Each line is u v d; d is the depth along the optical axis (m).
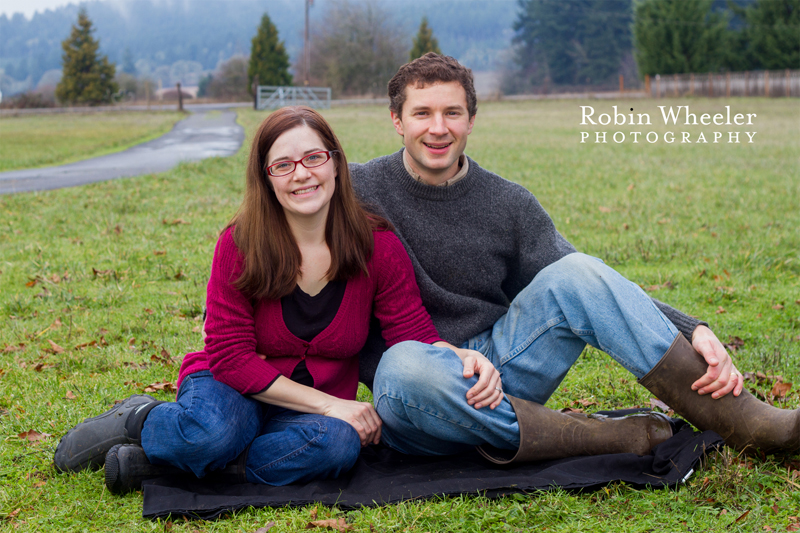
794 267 5.64
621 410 2.73
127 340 4.07
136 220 7.50
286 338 2.39
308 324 2.40
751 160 12.74
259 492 2.28
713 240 6.59
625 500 2.15
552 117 28.25
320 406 2.36
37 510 2.22
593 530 2.02
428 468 2.41
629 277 5.42
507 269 2.75
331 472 2.33
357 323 2.45
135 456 2.29
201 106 44.09
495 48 147.62
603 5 72.00
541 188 9.72
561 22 73.19
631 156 13.66
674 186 9.80
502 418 2.33
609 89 66.19
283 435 2.32
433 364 2.28
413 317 2.48
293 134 2.27
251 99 49.41
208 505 2.15
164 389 3.31
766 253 5.97
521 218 2.61
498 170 11.60
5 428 2.81
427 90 2.45
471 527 2.05
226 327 2.33
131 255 5.98
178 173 10.98
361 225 2.40
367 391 3.33
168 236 6.75
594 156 13.74
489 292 2.68
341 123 24.80
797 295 4.86
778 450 2.26
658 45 45.84
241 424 2.32
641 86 48.47
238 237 2.34
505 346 2.51
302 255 2.38
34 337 4.09
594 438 2.38
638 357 2.29
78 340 4.04
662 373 2.26
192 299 4.80
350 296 2.42
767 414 2.23
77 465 2.44
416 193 2.59
